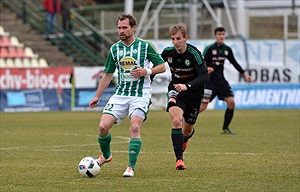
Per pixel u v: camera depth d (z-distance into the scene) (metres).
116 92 27.19
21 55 85.94
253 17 97.00
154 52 26.94
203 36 95.44
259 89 76.25
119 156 33.91
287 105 76.88
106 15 100.12
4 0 97.50
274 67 76.69
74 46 92.00
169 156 33.81
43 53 89.56
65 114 68.56
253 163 30.83
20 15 93.94
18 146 38.94
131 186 24.02
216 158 32.84
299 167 29.38
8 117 64.19
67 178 26.12
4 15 93.00
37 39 91.00
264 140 42.16
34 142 41.28
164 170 28.42
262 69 76.44
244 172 27.77
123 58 26.84
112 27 99.94
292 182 25.02
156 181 25.23
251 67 76.19
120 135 46.41
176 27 28.73
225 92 46.84
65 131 49.19
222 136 45.03
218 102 76.88
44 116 65.56
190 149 37.09
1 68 72.44
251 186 24.05
